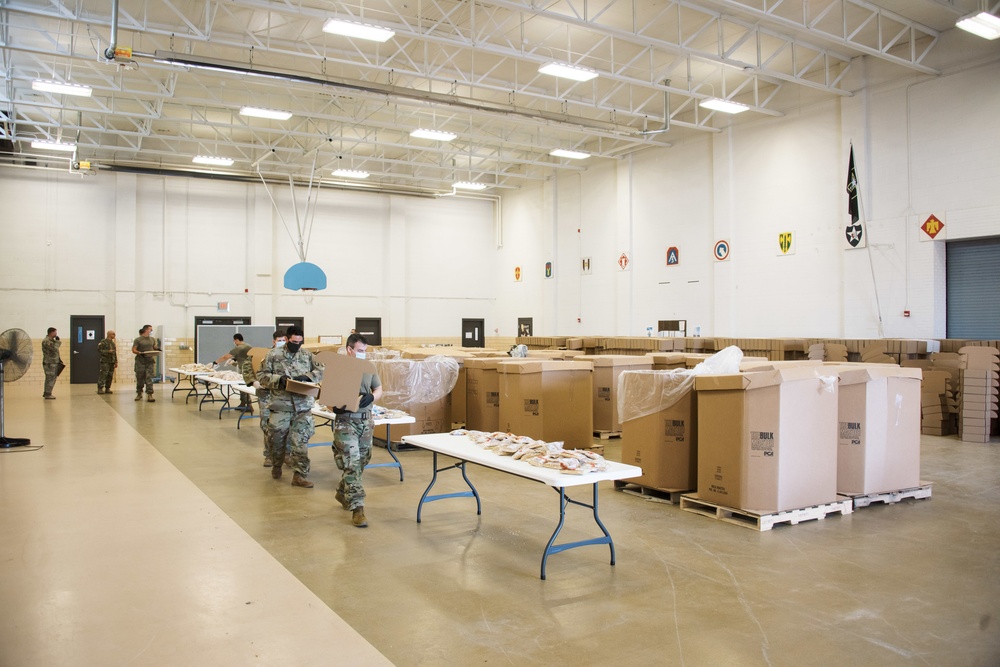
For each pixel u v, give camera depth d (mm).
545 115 12297
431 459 7379
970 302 9930
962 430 8617
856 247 10984
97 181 16359
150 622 3119
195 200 17250
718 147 13328
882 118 10664
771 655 2797
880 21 9180
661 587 3568
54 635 2971
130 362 16547
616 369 8414
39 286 15867
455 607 3307
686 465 5363
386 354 9555
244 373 8461
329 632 3020
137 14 9719
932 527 4688
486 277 20734
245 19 9969
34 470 6531
